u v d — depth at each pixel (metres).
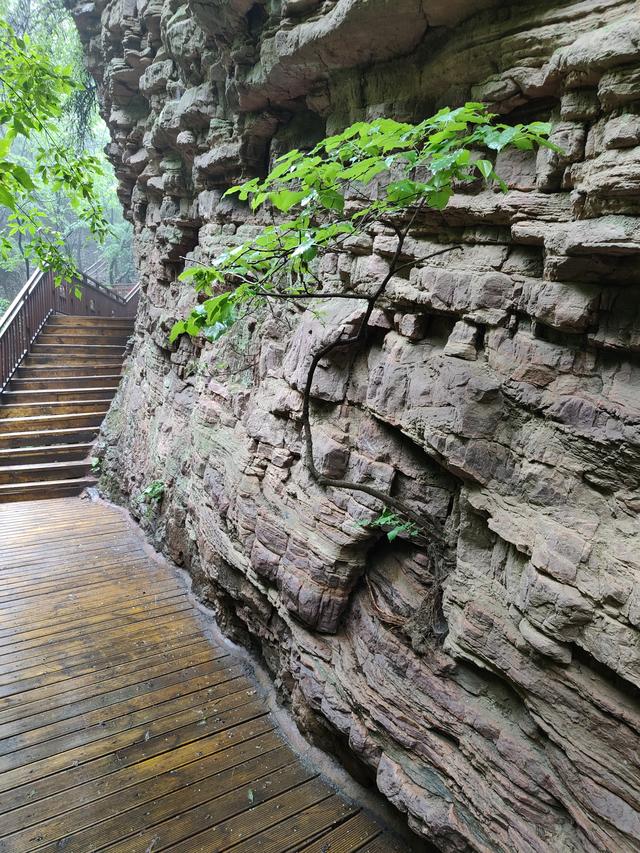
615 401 1.98
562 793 2.13
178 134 5.20
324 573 3.22
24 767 3.32
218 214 4.91
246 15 3.49
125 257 18.92
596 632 1.94
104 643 4.58
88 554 6.22
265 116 3.96
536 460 2.22
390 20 2.56
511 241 2.36
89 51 7.51
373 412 2.91
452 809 2.53
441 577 2.73
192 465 5.21
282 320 4.03
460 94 2.58
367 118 3.03
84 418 9.18
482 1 2.29
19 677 4.10
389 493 2.93
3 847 2.85
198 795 3.21
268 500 3.79
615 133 1.75
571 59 1.87
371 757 2.98
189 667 4.35
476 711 2.50
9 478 8.11
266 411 3.92
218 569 4.49
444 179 1.54
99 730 3.64
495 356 2.39
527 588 2.16
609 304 1.97
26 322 9.74
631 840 1.86
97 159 4.42
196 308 1.68
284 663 3.89
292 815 3.12
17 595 5.23
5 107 3.43
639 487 1.92
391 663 2.92
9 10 9.09
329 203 1.58
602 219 1.84
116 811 3.08
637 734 1.88
